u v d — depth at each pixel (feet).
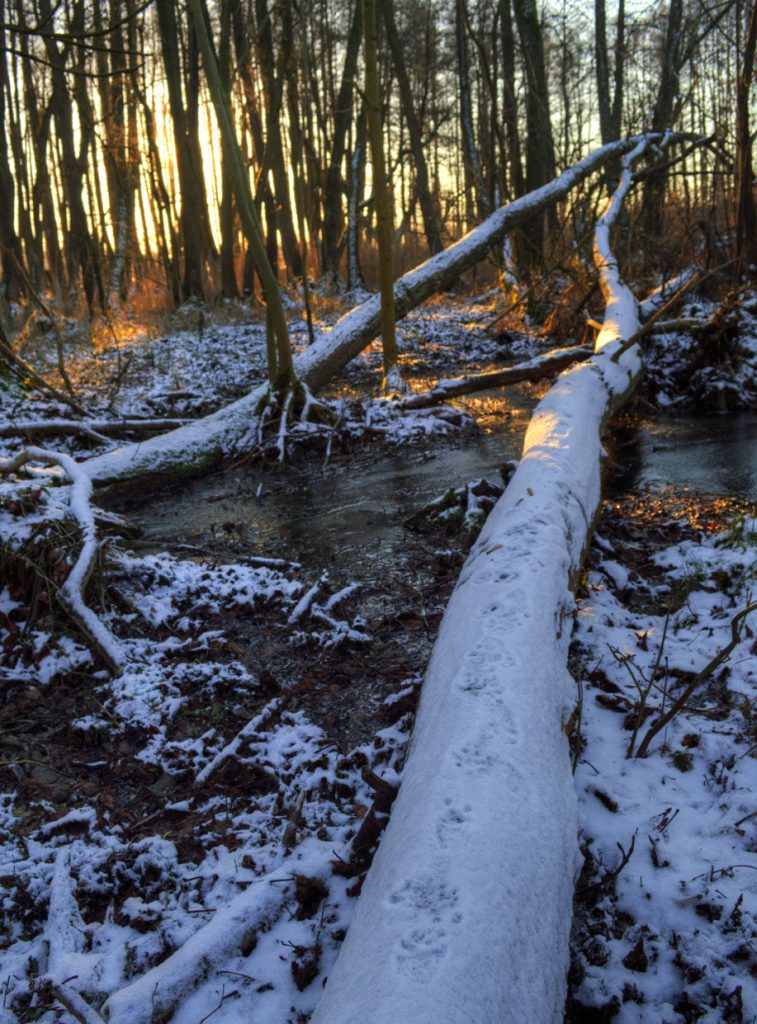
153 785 9.07
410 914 4.83
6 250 29.48
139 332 48.62
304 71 62.95
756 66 39.24
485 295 61.31
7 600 12.82
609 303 30.40
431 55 84.07
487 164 67.31
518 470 13.83
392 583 14.23
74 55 60.70
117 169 61.41
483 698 6.98
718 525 15.61
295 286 63.72
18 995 6.28
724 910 6.30
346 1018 4.22
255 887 6.91
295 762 9.09
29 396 28.76
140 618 13.00
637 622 11.71
